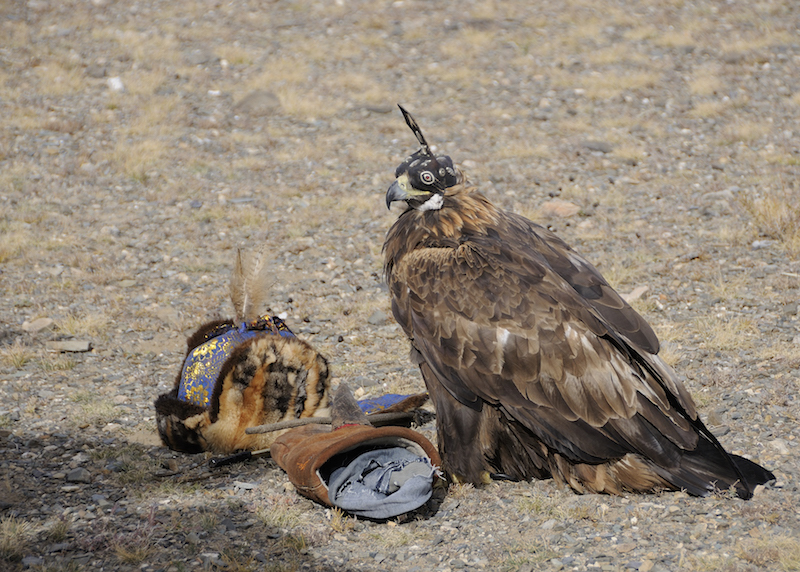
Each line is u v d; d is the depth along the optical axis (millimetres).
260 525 7125
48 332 12281
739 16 34906
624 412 6945
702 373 9797
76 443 8836
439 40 35094
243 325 8797
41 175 20453
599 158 22109
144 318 12930
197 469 8258
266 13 38125
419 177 7805
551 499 7355
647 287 12891
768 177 19203
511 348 7043
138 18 36344
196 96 28062
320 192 20094
